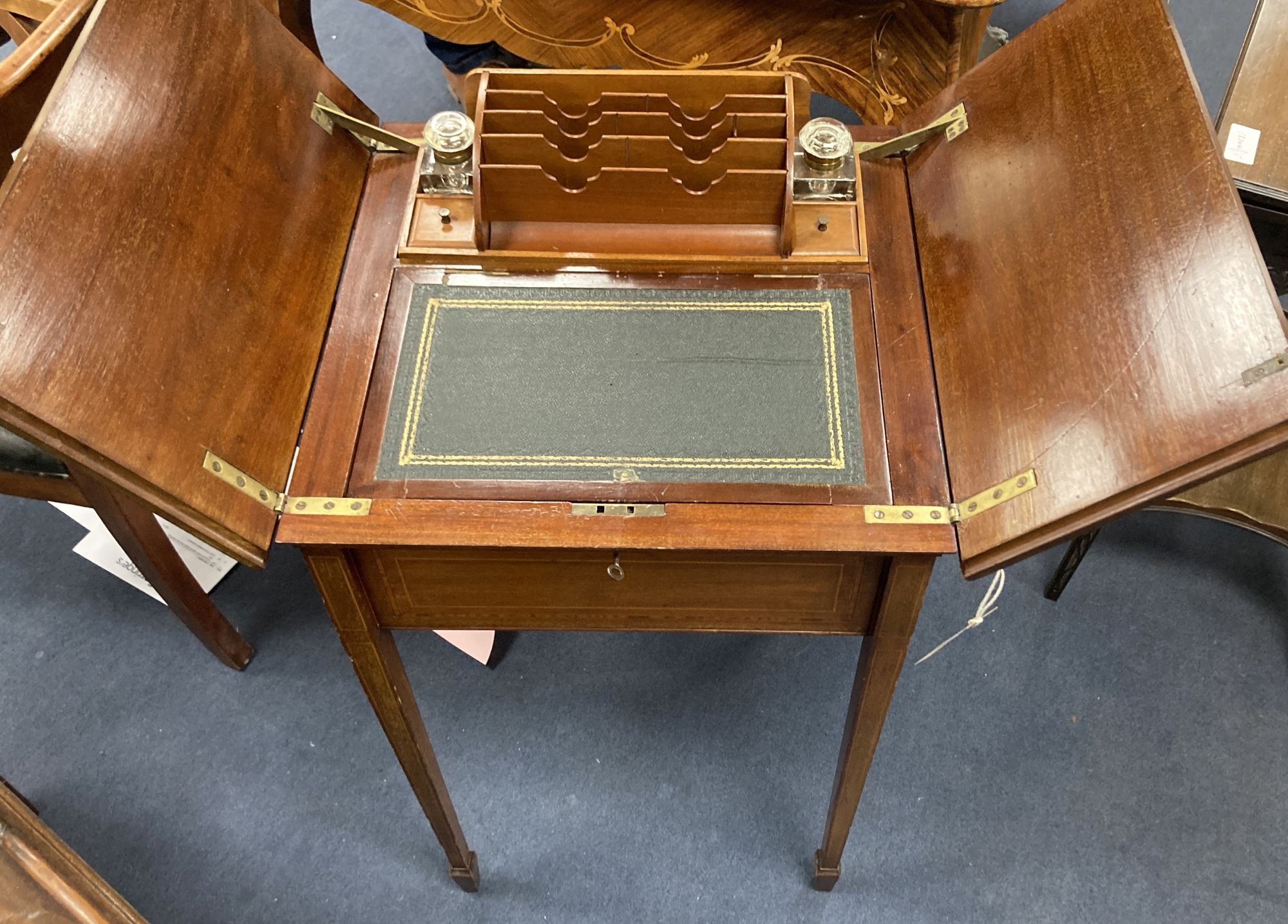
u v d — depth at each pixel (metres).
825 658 1.70
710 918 1.46
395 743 1.17
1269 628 1.69
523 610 1.04
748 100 1.06
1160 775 1.55
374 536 0.89
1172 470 0.76
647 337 1.02
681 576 0.97
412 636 1.74
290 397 0.95
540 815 1.55
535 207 1.09
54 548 1.84
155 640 1.74
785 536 0.89
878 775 1.57
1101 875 1.48
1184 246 0.82
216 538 0.84
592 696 1.66
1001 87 1.06
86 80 0.86
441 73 2.47
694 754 1.60
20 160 0.79
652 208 1.09
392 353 1.01
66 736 1.64
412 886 1.50
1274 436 0.73
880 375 0.99
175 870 1.51
